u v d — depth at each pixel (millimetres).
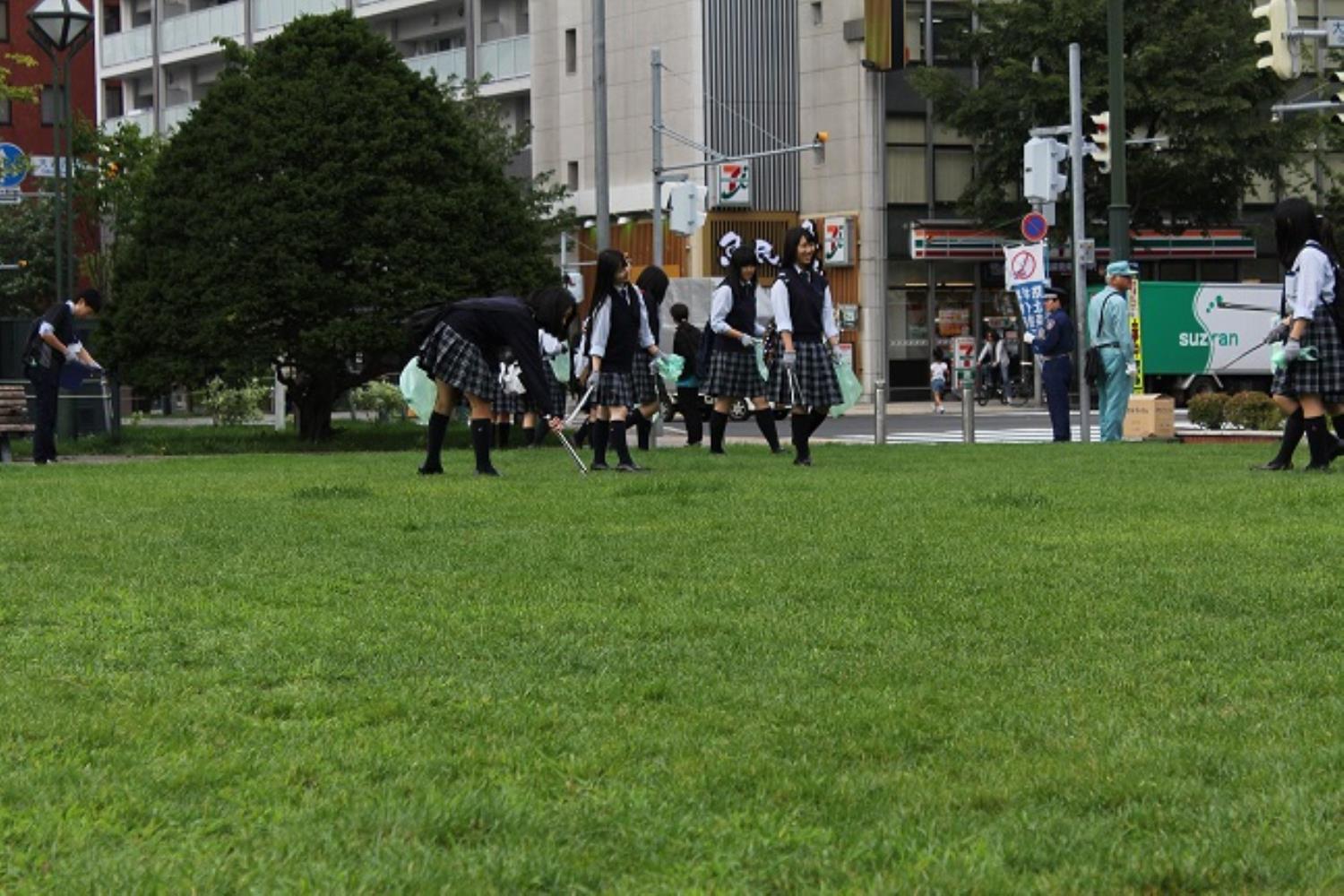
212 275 34344
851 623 7738
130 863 4238
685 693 6332
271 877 4117
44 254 73875
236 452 32875
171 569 9672
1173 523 11391
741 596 8516
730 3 64625
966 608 8086
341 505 13422
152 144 63000
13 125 88625
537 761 5312
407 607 8273
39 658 7102
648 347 18891
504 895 4035
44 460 23438
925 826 4547
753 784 5043
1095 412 51594
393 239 34812
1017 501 12898
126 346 35219
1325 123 57938
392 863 4223
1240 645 7141
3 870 4195
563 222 57688
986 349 61781
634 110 66438
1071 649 7141
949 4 65562
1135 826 4547
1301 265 16141
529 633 7570
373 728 5824
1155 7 57344
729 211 65000
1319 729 5613
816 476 16391
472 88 60438
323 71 35562
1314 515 11844
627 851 4387
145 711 6051
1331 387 16234
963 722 5801
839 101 64938
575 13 68250
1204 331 52062
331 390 36594
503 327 17469
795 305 18609
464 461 20984
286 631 7633
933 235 64438
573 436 30328
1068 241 59625
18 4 89062
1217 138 56562
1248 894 4012
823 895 3992
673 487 14562
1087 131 56219
